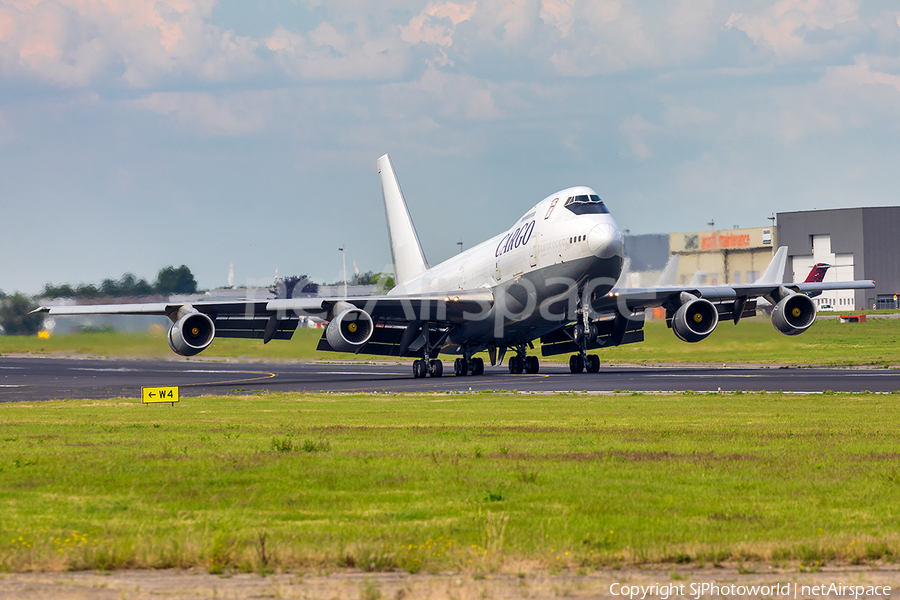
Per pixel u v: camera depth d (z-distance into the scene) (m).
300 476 52.22
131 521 40.75
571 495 45.97
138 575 32.53
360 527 39.28
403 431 76.88
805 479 50.16
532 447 64.56
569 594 29.92
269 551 34.53
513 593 29.94
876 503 43.69
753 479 50.28
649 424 80.12
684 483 49.28
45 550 34.84
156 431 80.31
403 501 45.12
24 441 72.75
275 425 84.50
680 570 32.91
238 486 49.66
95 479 51.97
